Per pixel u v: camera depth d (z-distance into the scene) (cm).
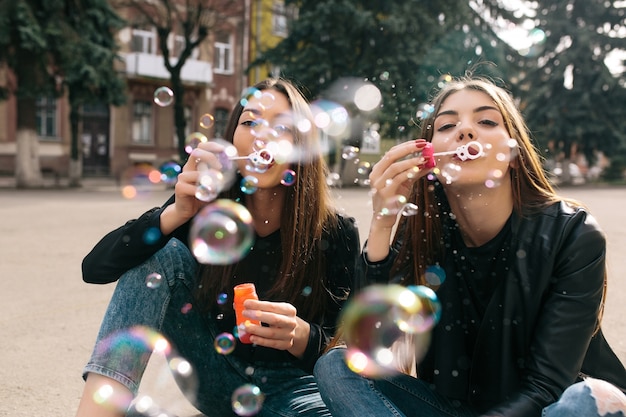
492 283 125
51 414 176
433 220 132
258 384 143
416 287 126
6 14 1245
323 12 1336
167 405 183
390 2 1322
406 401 123
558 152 1950
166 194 1242
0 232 594
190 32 1530
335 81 1362
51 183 1595
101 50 1366
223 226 136
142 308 127
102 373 119
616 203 1027
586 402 96
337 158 1407
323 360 122
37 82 1340
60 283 363
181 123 1541
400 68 1304
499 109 122
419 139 128
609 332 255
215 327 144
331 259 149
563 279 115
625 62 1923
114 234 131
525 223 120
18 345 243
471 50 1362
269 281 146
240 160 140
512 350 121
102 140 1867
